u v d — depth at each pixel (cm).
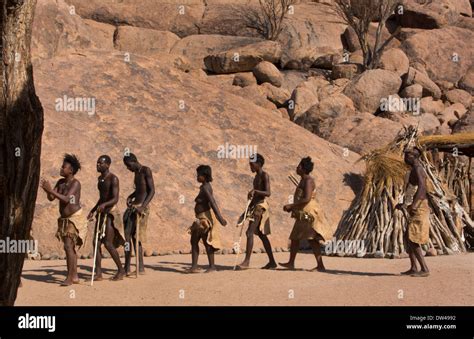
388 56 5588
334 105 4541
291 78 5588
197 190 3048
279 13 6194
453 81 5881
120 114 3347
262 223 2125
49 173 2861
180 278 1923
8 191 959
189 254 2619
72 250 1850
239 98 3903
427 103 5350
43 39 3744
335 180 3403
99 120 3259
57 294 1689
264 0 6269
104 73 3597
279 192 3200
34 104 978
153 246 2673
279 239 2900
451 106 5450
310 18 6216
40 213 2658
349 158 3828
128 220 2028
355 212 2619
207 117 3550
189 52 5756
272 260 2125
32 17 976
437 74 5869
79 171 2931
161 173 3061
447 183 2908
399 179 2611
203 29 6097
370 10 5659
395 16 6412
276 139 3566
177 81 3800
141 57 3872
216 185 3120
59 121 3152
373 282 1784
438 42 6022
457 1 6669
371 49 6022
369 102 5028
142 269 2050
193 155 3256
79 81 3478
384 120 4244
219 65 5484
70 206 1848
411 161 1950
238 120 3603
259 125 3634
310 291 1673
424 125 4884
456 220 2609
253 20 6109
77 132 3123
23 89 963
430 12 6222
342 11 6294
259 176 2142
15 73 959
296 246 2086
